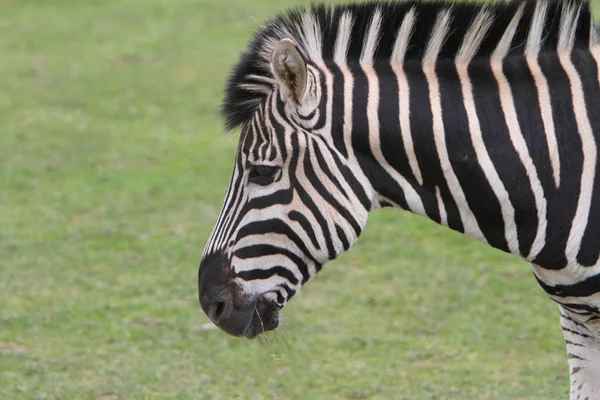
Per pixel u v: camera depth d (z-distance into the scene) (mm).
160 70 36812
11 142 29047
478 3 9516
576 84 9461
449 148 9352
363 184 9422
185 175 26469
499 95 9438
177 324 17578
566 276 9617
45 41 40875
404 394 14766
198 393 14750
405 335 17234
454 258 21078
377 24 9516
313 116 9273
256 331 9508
